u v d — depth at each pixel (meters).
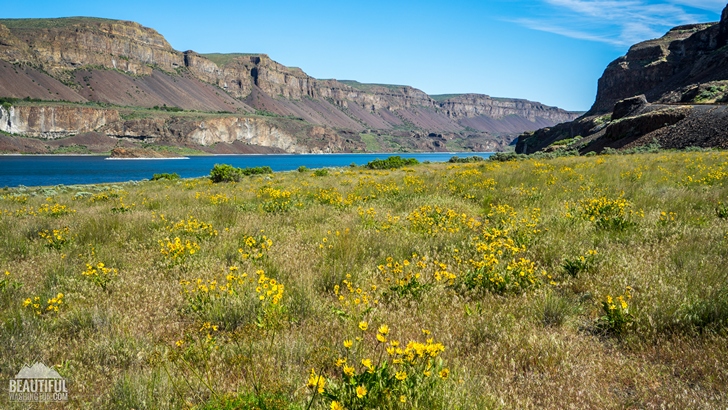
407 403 2.81
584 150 61.03
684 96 71.75
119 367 3.67
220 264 6.38
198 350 3.75
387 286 5.35
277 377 3.26
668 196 10.34
